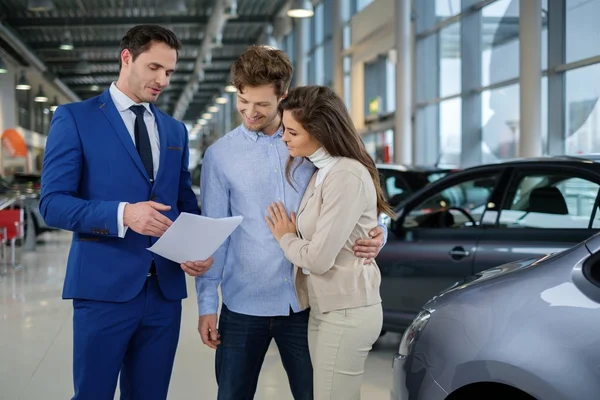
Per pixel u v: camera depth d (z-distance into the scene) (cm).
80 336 229
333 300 213
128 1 1958
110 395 232
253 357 243
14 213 916
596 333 181
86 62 2661
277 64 223
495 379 194
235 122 3903
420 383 214
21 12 2072
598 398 177
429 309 221
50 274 877
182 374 434
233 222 214
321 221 208
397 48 1368
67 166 225
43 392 398
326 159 214
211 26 2075
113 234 218
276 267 234
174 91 4153
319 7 2188
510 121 1087
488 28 1143
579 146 915
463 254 421
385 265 454
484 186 455
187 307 654
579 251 198
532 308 194
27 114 2975
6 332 553
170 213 240
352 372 216
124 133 232
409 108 1371
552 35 938
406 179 679
